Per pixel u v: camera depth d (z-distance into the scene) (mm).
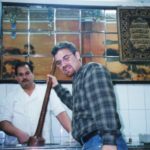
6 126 1848
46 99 1688
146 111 2135
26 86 1932
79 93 1146
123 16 2271
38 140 1626
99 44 2236
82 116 1146
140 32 2260
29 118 1887
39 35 2193
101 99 1022
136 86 2164
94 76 1080
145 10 2305
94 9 2281
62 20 2242
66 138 1960
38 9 2230
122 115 2107
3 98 1987
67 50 1242
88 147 1109
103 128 987
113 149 977
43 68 2133
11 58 2115
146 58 2211
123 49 2211
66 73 1252
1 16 2154
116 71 2195
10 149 1595
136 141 2020
